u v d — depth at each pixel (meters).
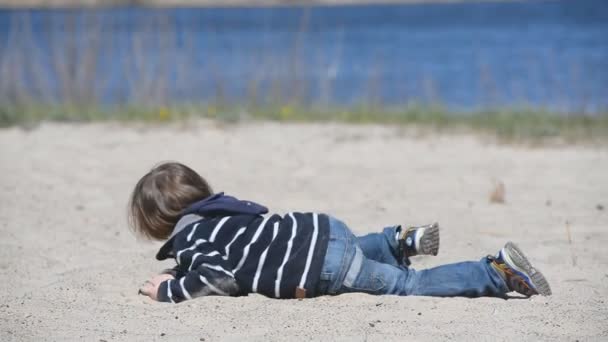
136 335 13.20
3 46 55.53
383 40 112.00
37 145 32.72
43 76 48.62
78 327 13.60
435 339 12.87
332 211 22.50
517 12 194.00
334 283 14.57
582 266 17.31
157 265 17.64
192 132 35.47
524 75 70.56
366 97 46.62
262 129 36.31
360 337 12.93
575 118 38.47
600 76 66.88
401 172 27.75
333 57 80.25
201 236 14.61
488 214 22.17
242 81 52.22
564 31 128.88
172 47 54.12
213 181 26.22
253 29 112.94
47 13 55.88
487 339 12.87
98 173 27.73
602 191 24.83
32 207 23.11
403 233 15.59
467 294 14.96
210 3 193.38
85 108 41.31
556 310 14.22
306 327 13.36
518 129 35.25
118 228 21.00
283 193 24.66
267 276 14.44
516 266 14.74
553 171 27.88
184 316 13.93
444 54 92.88
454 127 36.91
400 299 14.62
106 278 16.64
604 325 13.52
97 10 49.97
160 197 14.97
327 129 36.47
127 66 47.91
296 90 44.59
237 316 13.85
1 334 13.25
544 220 21.47
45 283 16.39
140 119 38.81
